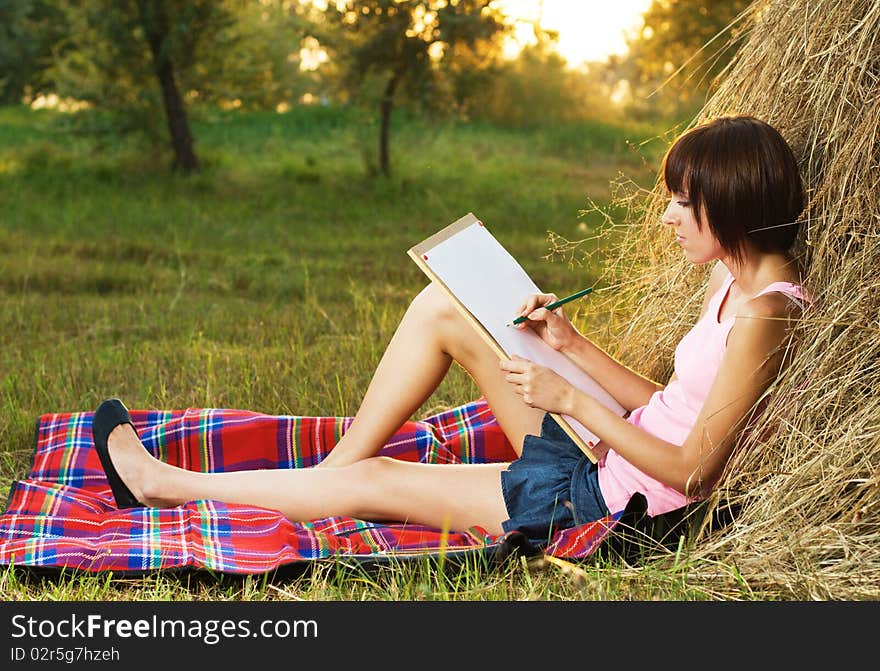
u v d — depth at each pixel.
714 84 3.71
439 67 14.98
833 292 2.80
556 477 2.95
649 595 2.66
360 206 13.24
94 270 8.21
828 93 3.01
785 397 2.74
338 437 3.70
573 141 20.05
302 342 5.62
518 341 2.93
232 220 11.73
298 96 24.39
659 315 3.77
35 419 4.17
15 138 18.95
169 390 4.64
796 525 2.69
